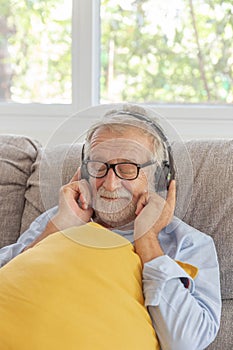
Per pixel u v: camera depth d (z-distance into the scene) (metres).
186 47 2.26
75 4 2.28
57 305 1.26
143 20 2.28
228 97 2.26
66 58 2.35
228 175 1.60
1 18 2.37
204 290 1.41
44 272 1.30
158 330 1.34
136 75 2.31
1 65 2.39
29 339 1.22
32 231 1.59
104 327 1.25
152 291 1.32
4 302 1.27
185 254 1.46
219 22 2.23
